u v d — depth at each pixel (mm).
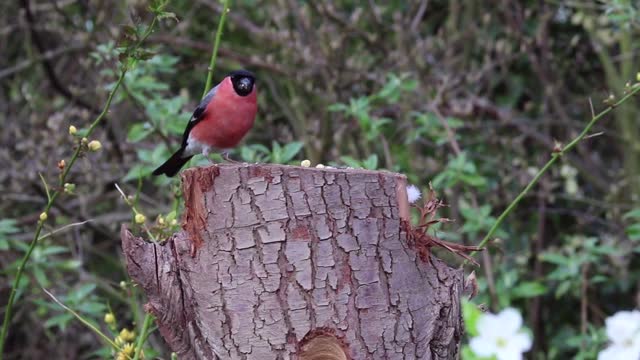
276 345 4945
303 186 5043
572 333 10773
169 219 6566
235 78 7273
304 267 4969
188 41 11258
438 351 5207
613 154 12508
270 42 11617
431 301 5219
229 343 5008
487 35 11664
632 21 9258
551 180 11789
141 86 8781
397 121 11117
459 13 12211
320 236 5004
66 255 11320
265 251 5004
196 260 5160
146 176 8734
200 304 5117
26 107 12117
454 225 10398
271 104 12227
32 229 11336
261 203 5035
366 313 4980
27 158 11047
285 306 4961
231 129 7367
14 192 10977
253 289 4996
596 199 12070
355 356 4926
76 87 11000
